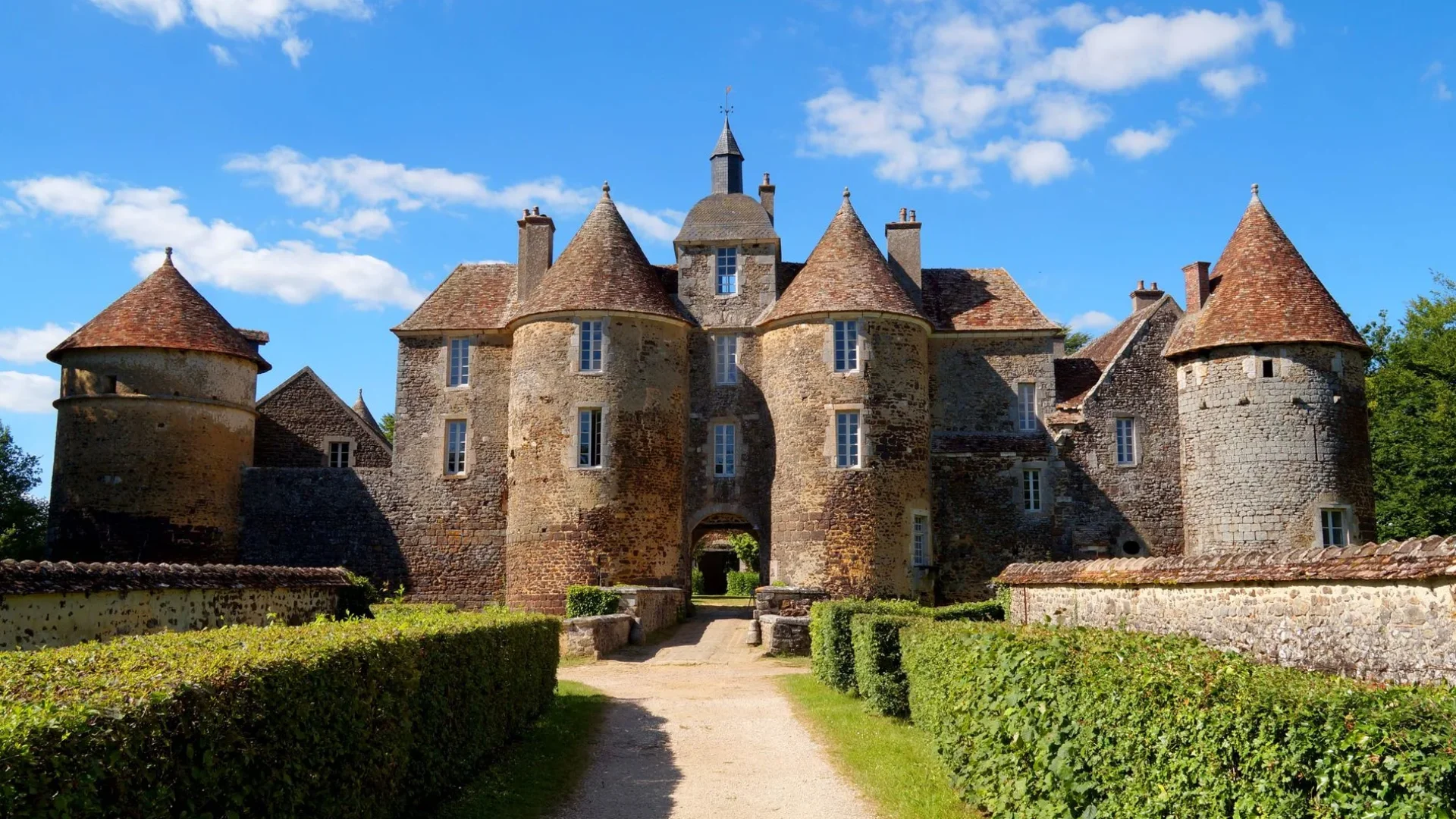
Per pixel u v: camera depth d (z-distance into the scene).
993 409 32.41
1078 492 31.44
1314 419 28.81
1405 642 8.99
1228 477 29.28
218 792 6.34
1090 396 31.83
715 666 22.92
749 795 11.49
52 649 7.83
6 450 46.91
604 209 32.03
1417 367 41.84
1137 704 7.11
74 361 31.78
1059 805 8.11
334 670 8.08
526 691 14.67
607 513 29.47
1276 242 30.44
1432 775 4.76
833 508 29.12
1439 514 38.09
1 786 4.51
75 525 30.89
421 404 33.38
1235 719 5.96
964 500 31.47
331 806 7.93
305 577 17.33
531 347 30.67
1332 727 5.36
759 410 31.62
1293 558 10.50
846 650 18.16
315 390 36.97
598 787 11.95
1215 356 29.88
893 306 30.00
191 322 32.38
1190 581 12.28
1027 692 9.05
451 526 32.62
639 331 30.55
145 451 31.08
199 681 6.29
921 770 12.00
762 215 32.88
